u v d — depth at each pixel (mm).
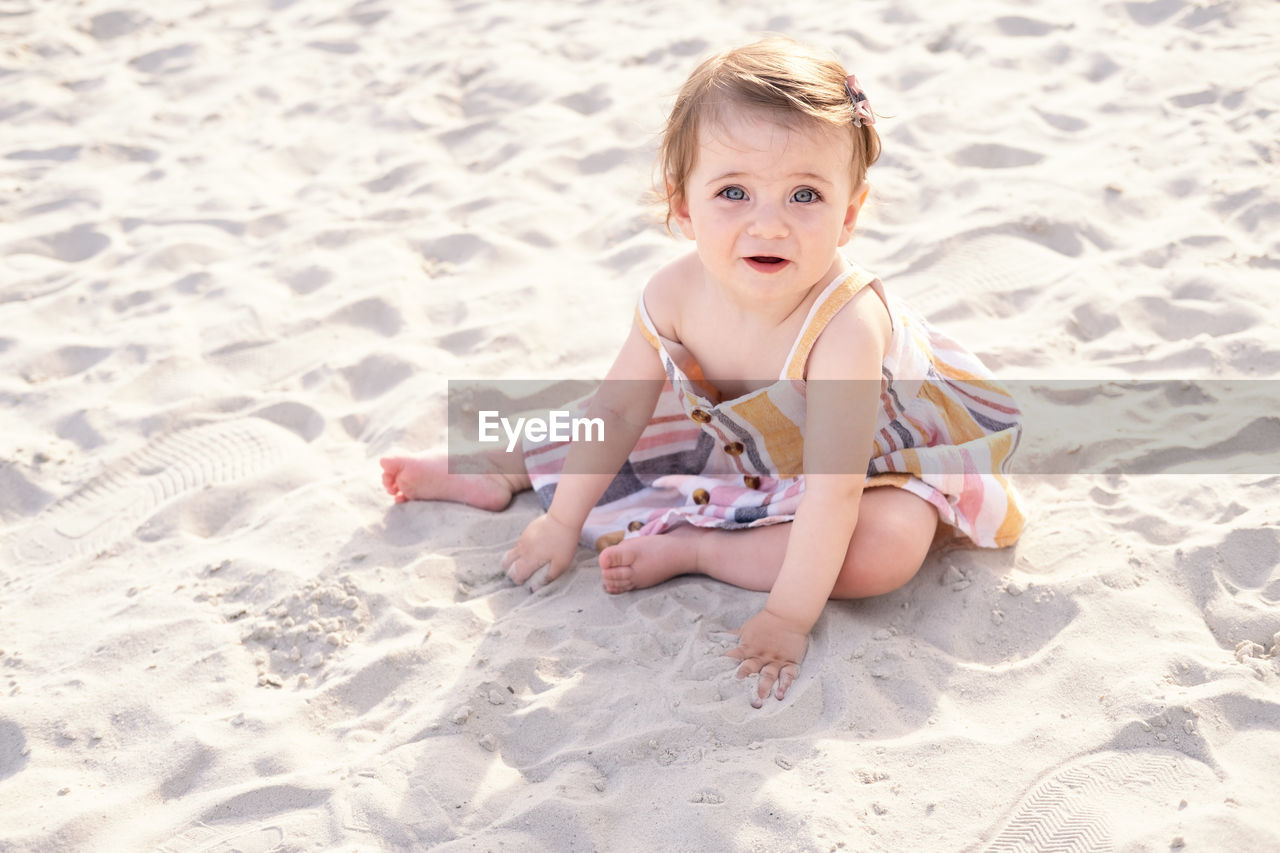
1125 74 4523
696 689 1932
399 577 2311
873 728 1848
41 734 1954
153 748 1911
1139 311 3152
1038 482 2541
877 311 2107
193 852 1689
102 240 4051
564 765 1809
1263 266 3271
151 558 2496
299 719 1959
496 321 3373
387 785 1768
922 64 4820
